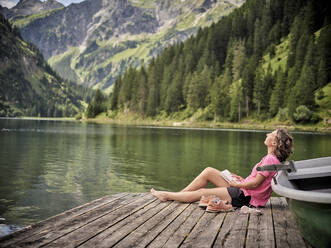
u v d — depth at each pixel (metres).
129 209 5.08
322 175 3.93
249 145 29.47
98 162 17.56
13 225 7.37
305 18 124.62
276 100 93.56
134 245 3.52
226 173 5.12
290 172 4.19
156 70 151.75
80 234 3.85
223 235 3.90
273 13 155.38
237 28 155.50
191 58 149.50
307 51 96.94
